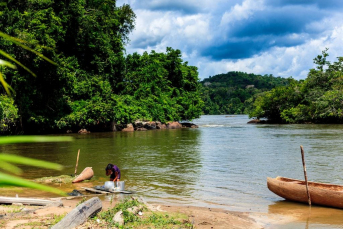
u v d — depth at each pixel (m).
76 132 43.12
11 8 36.16
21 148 24.80
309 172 14.75
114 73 53.66
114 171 12.10
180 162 17.94
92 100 44.38
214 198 10.53
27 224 6.77
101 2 52.59
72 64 45.94
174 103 59.56
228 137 34.09
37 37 34.47
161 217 7.71
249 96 194.88
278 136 34.03
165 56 64.25
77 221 6.80
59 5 42.06
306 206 9.65
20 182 0.98
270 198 10.59
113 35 55.62
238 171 15.21
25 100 35.62
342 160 17.89
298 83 70.50
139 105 52.41
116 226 6.79
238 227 7.51
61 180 12.95
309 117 60.47
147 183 12.75
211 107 174.50
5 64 1.14
